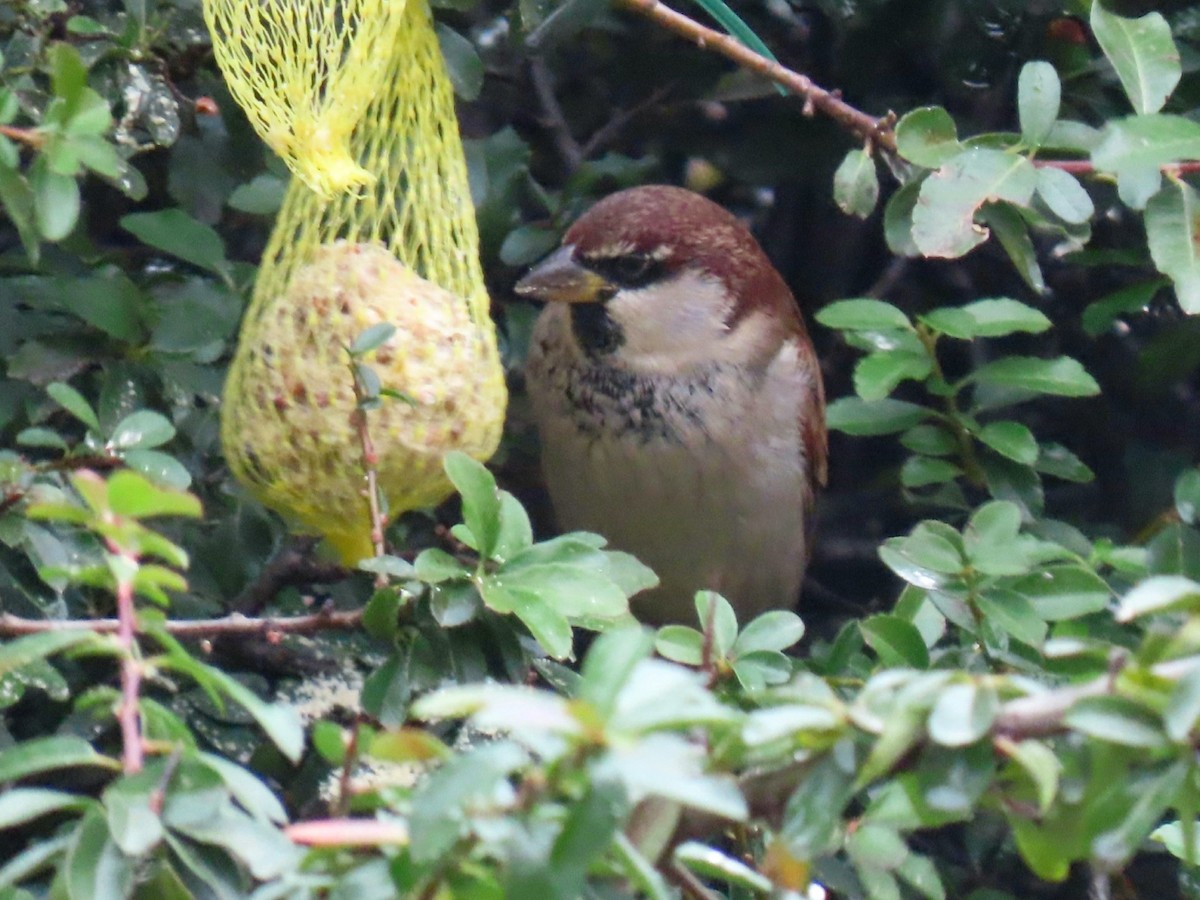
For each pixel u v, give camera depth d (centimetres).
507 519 434
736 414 693
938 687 284
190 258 554
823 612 816
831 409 622
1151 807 286
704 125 765
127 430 458
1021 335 775
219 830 294
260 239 681
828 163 746
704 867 354
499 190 661
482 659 454
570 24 609
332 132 469
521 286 673
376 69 473
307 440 491
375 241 519
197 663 311
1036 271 552
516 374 738
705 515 709
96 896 290
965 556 477
